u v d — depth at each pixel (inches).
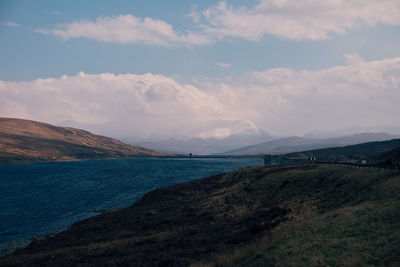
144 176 6220.5
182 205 2390.5
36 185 4864.7
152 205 2637.8
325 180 2025.1
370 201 1116.5
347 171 1998.0
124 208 2719.0
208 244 1127.6
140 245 1261.1
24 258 1274.6
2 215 2640.3
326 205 1413.6
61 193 3937.0
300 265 624.4
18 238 1955.0
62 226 2241.6
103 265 978.1
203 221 1707.7
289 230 1005.8
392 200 967.6
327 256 638.5
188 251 1037.2
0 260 1261.1
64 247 1476.4
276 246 830.5
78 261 1091.3
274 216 1448.1
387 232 683.4
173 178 5767.7
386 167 1699.1
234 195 2364.7
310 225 955.3
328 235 789.2
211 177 3720.5
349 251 629.6
